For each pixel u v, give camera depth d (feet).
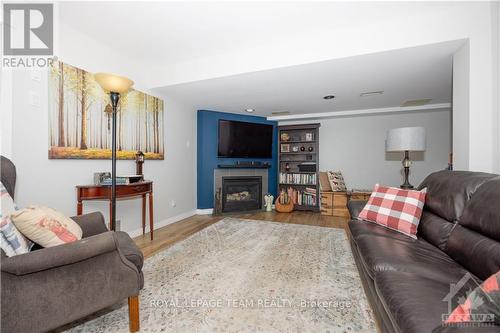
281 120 16.31
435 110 13.23
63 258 3.11
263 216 13.26
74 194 6.95
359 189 14.70
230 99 11.69
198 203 13.71
